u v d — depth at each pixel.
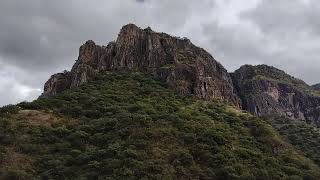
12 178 70.31
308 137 113.50
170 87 111.62
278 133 109.81
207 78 118.56
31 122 87.94
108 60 123.44
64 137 84.00
